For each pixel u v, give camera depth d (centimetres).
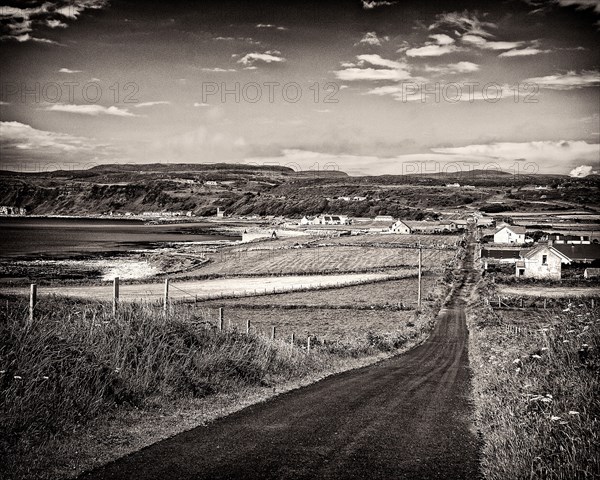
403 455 922
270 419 1146
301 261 11106
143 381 1248
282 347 2033
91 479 760
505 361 1691
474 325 4866
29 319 1262
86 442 924
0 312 1316
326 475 805
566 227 16275
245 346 1767
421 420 1198
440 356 3039
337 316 5356
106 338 1347
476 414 1268
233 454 888
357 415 1220
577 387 1023
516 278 7919
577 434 814
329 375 1938
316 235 17450
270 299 6338
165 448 912
